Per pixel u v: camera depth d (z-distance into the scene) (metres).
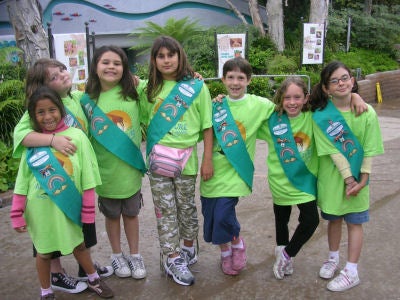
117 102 2.63
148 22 11.03
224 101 2.71
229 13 13.26
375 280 2.71
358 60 13.28
